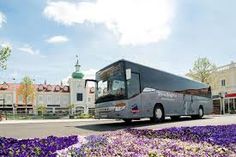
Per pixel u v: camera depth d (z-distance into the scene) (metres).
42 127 17.94
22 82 69.69
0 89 71.62
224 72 56.12
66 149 6.95
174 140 9.18
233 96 52.41
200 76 57.38
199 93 26.42
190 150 7.23
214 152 6.88
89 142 8.05
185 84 24.19
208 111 27.70
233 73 53.84
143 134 10.92
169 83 21.89
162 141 8.85
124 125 18.25
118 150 6.82
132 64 18.34
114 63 18.34
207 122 19.19
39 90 75.25
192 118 26.19
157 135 10.55
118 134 10.88
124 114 17.19
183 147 7.61
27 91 69.44
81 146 7.31
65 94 77.44
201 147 7.58
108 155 6.19
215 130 11.72
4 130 16.33
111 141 8.51
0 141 8.15
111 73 18.58
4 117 44.78
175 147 7.61
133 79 18.09
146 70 19.53
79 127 17.14
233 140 8.73
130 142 8.38
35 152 6.52
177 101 22.52
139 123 19.80
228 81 55.06
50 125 19.95
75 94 76.69
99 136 9.83
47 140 8.63
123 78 17.52
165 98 20.98
